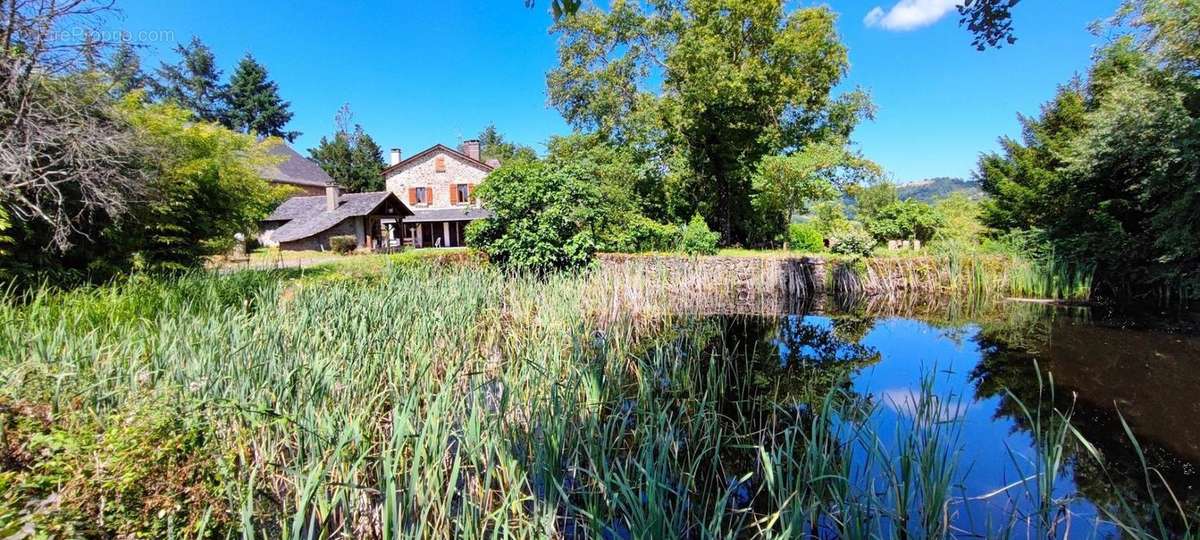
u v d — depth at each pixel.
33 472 1.98
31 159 5.29
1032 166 15.29
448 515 2.33
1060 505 2.59
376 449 3.03
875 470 3.16
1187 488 3.10
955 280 11.53
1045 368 5.79
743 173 18.30
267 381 3.26
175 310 5.50
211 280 6.83
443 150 28.69
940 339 7.55
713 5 16.77
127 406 2.54
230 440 2.89
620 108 20.19
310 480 2.14
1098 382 5.21
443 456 2.62
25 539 1.67
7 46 5.47
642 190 18.47
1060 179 11.91
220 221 9.03
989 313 9.53
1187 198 8.33
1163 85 8.86
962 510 2.86
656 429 3.36
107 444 2.08
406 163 29.19
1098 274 10.78
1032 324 8.35
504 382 3.46
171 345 3.83
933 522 2.39
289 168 30.05
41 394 2.59
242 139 10.05
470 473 2.99
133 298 5.62
